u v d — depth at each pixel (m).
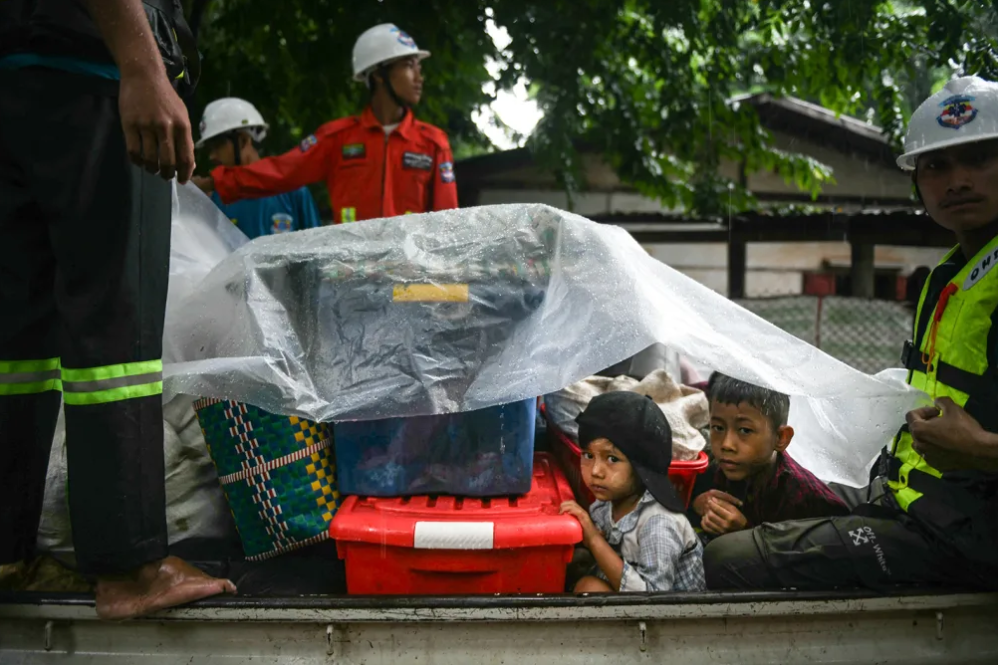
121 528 1.87
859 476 2.20
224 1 5.55
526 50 5.42
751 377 2.04
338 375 2.10
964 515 1.94
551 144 6.23
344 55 5.29
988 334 1.95
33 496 2.09
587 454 2.16
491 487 2.13
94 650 1.93
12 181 1.93
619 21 5.98
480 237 2.11
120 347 1.88
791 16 5.22
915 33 5.01
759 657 1.93
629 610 1.88
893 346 7.11
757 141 7.22
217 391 2.06
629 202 9.30
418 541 1.97
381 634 1.90
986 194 1.96
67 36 1.83
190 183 2.55
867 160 9.49
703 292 2.17
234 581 2.14
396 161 3.97
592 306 2.03
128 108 1.71
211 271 2.20
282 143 6.04
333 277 2.11
